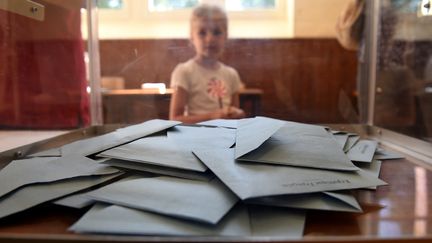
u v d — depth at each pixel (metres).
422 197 0.36
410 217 0.31
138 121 0.88
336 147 0.43
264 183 0.32
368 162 0.46
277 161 0.37
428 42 0.78
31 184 0.35
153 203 0.30
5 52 0.63
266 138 0.42
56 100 0.79
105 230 0.26
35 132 0.68
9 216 0.30
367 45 0.99
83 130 0.75
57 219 0.30
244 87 1.37
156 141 0.46
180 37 1.32
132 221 0.27
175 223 0.27
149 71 1.01
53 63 0.78
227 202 0.30
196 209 0.28
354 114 0.96
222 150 0.41
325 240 0.25
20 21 0.66
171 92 1.05
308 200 0.31
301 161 0.38
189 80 1.16
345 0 1.37
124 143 0.46
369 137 0.72
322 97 1.43
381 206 0.33
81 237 0.25
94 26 0.97
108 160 0.41
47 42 0.76
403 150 0.58
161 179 0.35
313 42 1.48
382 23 0.91
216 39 1.34
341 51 1.42
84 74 0.90
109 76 0.95
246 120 0.57
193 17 1.37
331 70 1.44
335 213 0.31
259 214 0.30
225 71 1.30
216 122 0.60
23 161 0.43
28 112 0.70
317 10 1.50
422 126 0.71
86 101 0.88
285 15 1.60
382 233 0.27
